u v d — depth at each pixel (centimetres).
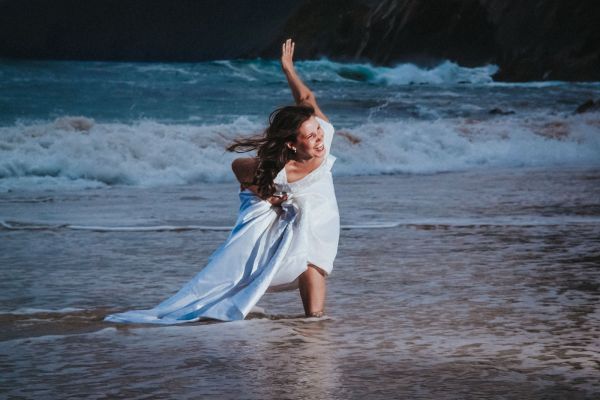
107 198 1241
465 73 6762
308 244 496
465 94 4478
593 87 5456
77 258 730
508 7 6900
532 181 1492
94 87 3766
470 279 620
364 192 1305
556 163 1977
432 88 4981
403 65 6769
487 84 5988
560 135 2308
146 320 486
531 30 6706
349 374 372
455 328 466
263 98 3609
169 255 746
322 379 364
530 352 411
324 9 7581
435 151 2011
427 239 822
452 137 2097
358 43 7244
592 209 1066
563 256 721
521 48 6706
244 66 5653
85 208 1109
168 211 1074
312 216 500
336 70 6450
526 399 334
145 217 1009
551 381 359
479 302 539
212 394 343
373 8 7325
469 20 6962
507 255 729
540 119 2570
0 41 6456
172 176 1569
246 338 443
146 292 588
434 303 536
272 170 491
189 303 499
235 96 3662
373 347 423
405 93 4412
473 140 2153
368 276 636
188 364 391
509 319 489
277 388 351
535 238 825
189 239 838
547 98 4291
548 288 584
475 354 408
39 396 342
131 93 3581
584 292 570
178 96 3559
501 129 2314
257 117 2759
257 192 505
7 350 420
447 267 672
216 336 448
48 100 3138
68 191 1359
